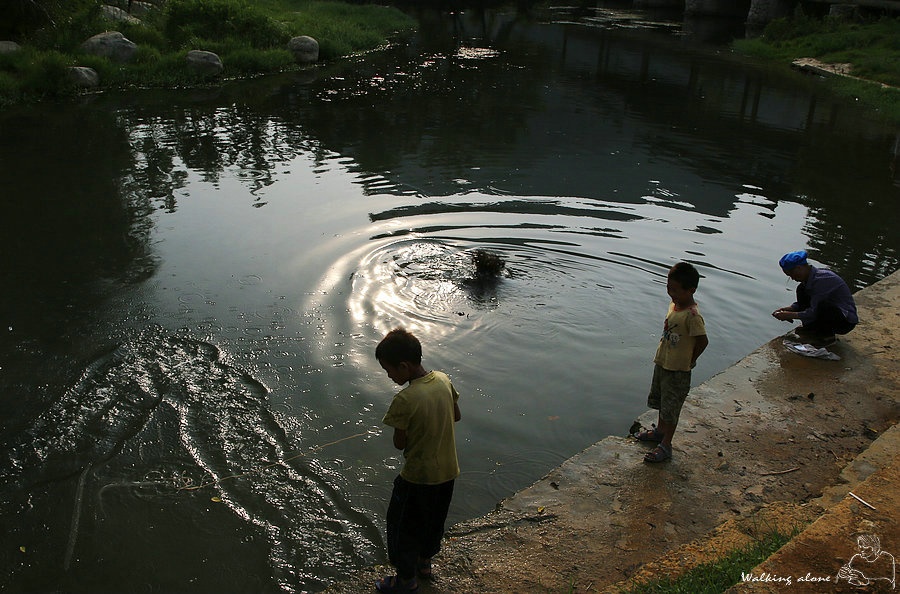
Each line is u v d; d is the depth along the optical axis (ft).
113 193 38.73
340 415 20.72
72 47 70.85
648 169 46.96
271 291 27.94
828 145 55.31
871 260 32.58
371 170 44.78
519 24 133.39
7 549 15.89
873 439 18.20
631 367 23.53
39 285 27.76
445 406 13.15
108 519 16.81
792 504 15.44
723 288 29.22
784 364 22.04
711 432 18.57
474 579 13.98
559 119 61.36
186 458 18.85
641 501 16.05
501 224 35.50
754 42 108.47
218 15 84.99
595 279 29.73
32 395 21.07
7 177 40.42
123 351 23.48
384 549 16.06
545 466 18.71
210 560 15.71
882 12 111.96
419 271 29.81
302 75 78.38
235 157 46.85
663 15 156.46
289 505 17.33
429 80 77.97
